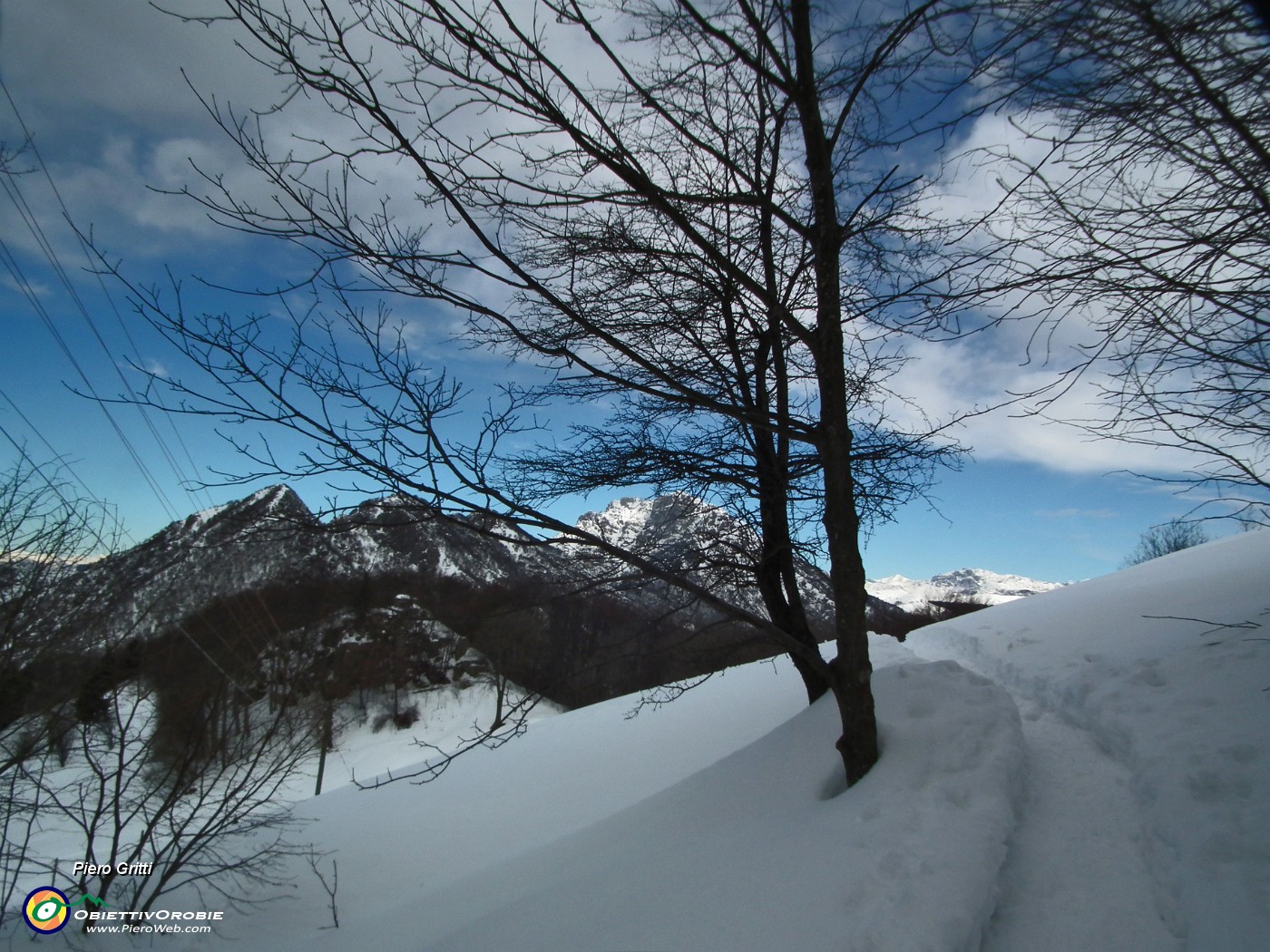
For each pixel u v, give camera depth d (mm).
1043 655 7945
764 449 6074
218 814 8000
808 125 3895
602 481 5637
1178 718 4555
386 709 20797
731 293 5695
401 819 10336
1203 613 7246
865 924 2916
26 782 7703
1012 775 4059
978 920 2959
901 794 3812
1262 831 3143
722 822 4758
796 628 6230
